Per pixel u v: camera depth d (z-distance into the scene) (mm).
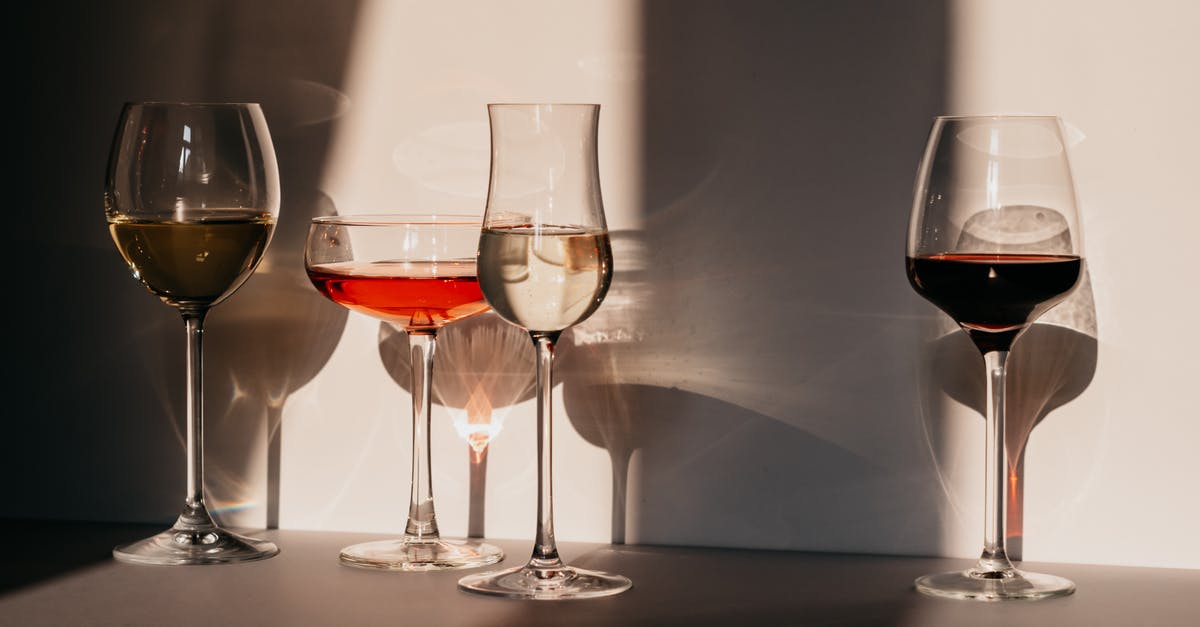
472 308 1259
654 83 1333
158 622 1065
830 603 1117
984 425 1287
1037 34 1262
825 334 1312
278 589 1170
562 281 1120
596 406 1357
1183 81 1240
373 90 1396
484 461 1392
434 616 1077
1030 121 1134
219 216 1277
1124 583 1189
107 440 1475
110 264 1462
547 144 1139
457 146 1382
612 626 1046
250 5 1420
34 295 1479
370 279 1223
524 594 1133
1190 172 1242
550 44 1354
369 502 1416
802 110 1306
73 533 1415
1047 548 1280
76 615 1087
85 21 1452
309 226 1412
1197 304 1247
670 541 1350
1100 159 1256
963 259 1141
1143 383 1257
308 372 1421
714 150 1324
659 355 1343
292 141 1416
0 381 1490
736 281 1325
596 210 1150
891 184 1294
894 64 1288
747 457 1330
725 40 1316
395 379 1404
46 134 1465
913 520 1303
